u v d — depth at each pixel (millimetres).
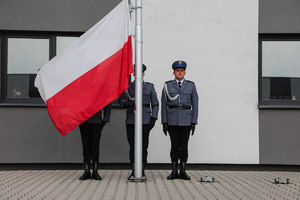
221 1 8398
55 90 6762
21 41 8461
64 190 5906
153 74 8328
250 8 8398
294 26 8383
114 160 8172
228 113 8305
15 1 8305
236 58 8352
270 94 8508
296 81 8492
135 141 6715
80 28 8336
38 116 8180
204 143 8273
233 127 8281
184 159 7035
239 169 8344
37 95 8430
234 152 8258
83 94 6715
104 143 8180
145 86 7016
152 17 8375
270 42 8539
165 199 5281
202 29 8383
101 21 6875
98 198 5328
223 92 8320
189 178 6957
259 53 8516
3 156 8133
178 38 8359
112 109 8195
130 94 6992
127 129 7012
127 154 8180
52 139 8172
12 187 6164
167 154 8250
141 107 6719
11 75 8430
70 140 8172
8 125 8164
